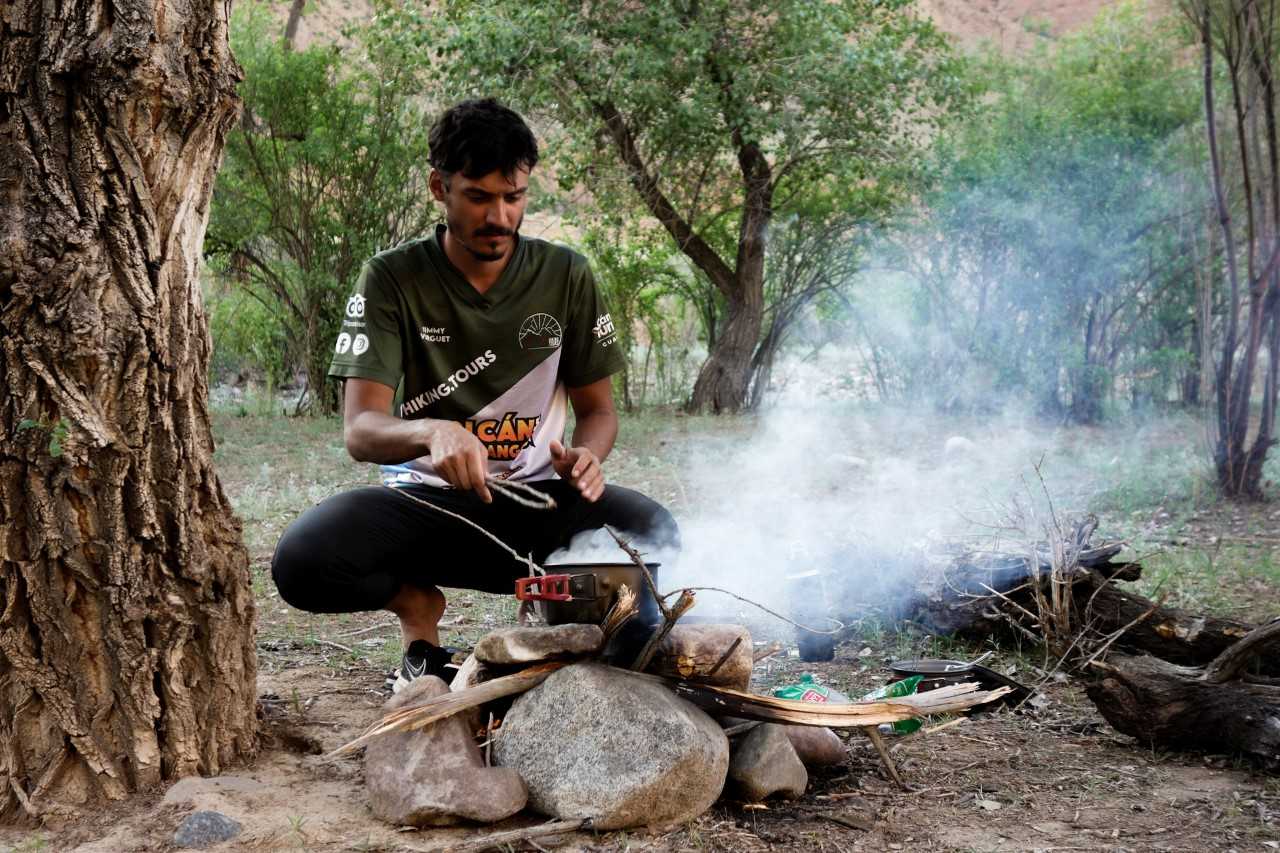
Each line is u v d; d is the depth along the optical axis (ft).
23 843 8.52
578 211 48.42
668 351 55.42
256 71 44.52
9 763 8.95
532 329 11.60
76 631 9.02
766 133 45.21
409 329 11.30
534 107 43.78
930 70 45.70
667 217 48.96
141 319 9.00
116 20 8.86
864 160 45.47
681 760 8.77
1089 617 13.65
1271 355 26.00
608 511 11.85
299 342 47.21
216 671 9.60
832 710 9.59
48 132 8.80
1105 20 46.01
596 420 12.26
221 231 45.55
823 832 9.04
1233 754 10.82
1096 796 9.90
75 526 8.94
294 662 14.06
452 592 18.29
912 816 9.41
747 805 9.40
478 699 9.16
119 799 9.10
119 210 8.92
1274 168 25.54
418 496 11.52
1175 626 13.12
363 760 10.20
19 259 8.79
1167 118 41.11
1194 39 28.50
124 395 9.00
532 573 9.77
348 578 11.17
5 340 8.81
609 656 9.55
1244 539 21.84
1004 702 12.46
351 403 10.88
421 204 47.62
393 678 12.93
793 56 44.93
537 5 42.75
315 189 47.09
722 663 9.50
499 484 9.80
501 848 8.43
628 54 42.70
